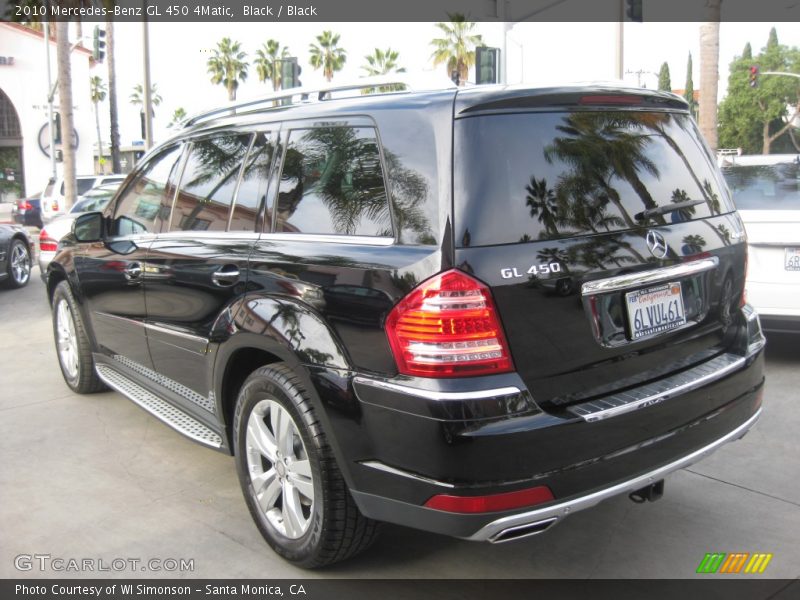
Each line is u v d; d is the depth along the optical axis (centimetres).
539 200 259
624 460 260
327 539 287
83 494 387
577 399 261
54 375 607
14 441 460
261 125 343
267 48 4603
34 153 3828
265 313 301
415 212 257
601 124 287
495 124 259
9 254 1065
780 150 6762
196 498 381
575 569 311
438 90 271
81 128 3850
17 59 3738
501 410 240
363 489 265
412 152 263
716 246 313
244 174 345
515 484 239
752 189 575
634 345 277
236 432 330
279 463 307
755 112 6700
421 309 243
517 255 248
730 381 301
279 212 320
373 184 277
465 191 248
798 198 556
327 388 270
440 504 242
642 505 366
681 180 309
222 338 329
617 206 278
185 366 379
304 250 295
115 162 2966
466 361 239
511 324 245
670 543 330
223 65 4581
